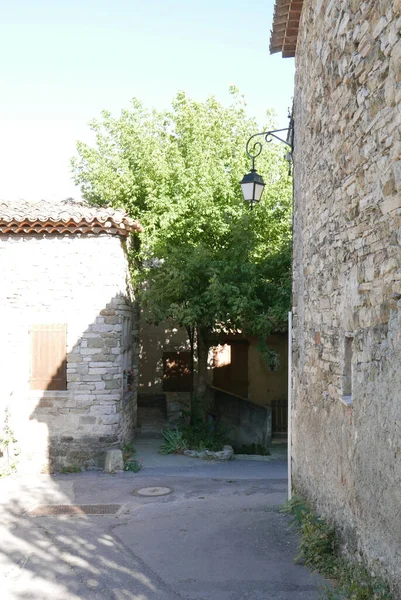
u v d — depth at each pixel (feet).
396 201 12.59
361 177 15.19
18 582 18.70
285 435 50.96
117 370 38.81
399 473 12.43
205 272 42.09
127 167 51.65
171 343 60.90
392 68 12.71
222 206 47.60
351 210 16.20
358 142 15.38
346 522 16.78
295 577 17.46
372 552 14.24
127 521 25.50
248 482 34.01
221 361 59.88
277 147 51.37
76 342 38.65
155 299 43.32
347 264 16.72
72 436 38.27
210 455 40.83
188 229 47.42
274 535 21.53
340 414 17.61
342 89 17.04
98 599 17.16
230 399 50.01
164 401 58.13
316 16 20.98
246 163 49.29
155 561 19.89
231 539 21.53
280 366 58.65
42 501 30.14
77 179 54.49
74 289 38.83
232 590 16.94
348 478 16.56
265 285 43.55
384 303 13.41
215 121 51.98
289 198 48.16
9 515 27.32
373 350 14.20
